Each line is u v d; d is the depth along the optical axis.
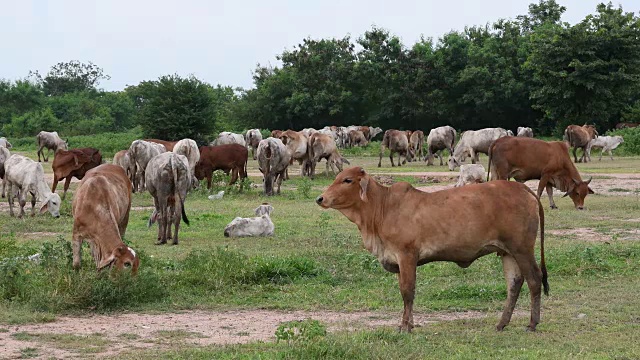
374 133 61.09
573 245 14.18
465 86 66.75
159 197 15.09
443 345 8.02
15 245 13.93
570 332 8.65
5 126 74.38
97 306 9.88
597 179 28.27
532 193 8.63
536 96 57.00
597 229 16.62
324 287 11.28
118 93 99.06
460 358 7.47
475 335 8.48
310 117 71.56
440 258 8.60
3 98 83.19
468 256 8.55
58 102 86.56
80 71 115.62
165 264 12.44
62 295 9.88
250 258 12.48
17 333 8.59
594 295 10.55
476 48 66.44
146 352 7.83
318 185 28.62
